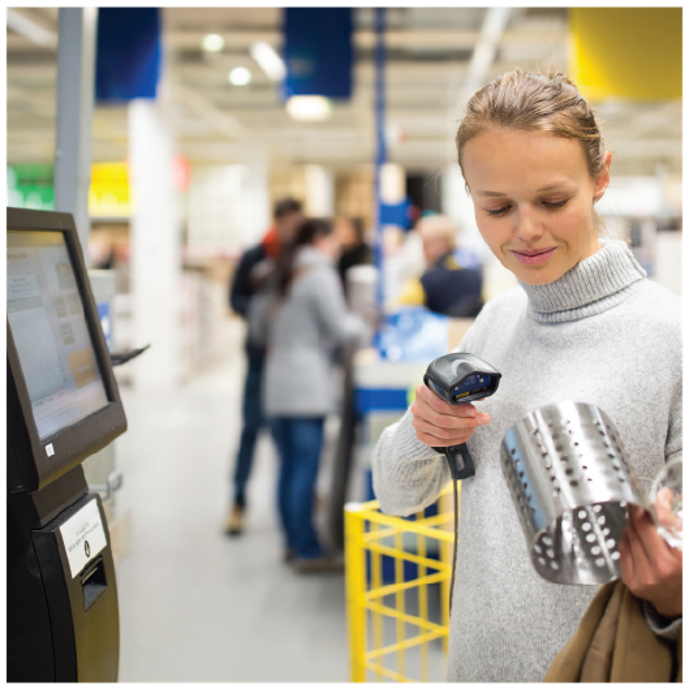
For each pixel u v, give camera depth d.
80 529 1.03
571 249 0.90
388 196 14.23
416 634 2.94
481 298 3.90
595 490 0.68
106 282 1.58
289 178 18.69
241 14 7.65
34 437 0.89
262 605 3.30
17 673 0.97
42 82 9.62
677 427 0.93
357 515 1.93
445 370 0.91
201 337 10.91
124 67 5.36
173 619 3.16
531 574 0.97
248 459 4.23
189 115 13.05
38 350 0.99
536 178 0.85
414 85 10.77
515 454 0.74
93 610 1.06
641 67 3.97
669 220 7.47
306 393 3.66
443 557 2.44
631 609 0.76
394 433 1.16
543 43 7.97
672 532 0.73
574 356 0.98
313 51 5.34
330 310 3.63
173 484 5.19
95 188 10.43
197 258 13.45
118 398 1.19
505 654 0.98
